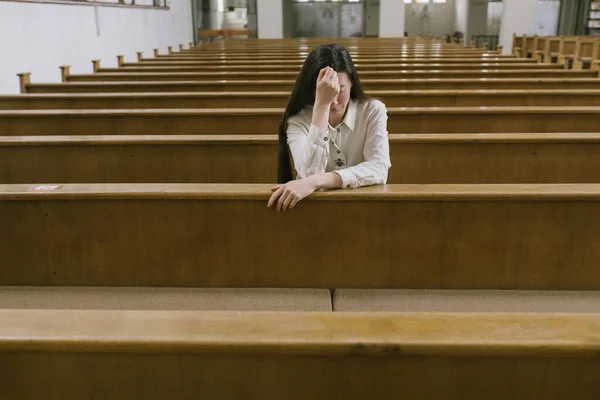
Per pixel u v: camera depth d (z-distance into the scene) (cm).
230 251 188
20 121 369
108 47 1013
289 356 99
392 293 187
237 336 97
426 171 285
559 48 1131
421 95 439
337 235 184
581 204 179
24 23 712
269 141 281
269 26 1669
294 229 184
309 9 2292
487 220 181
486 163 281
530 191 177
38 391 104
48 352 100
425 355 96
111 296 187
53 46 794
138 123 369
